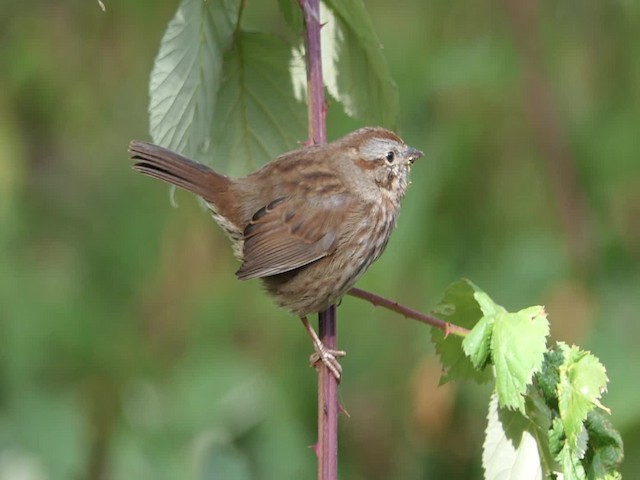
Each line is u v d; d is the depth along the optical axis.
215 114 7.75
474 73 11.67
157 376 12.17
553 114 11.88
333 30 7.50
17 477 11.38
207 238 12.54
